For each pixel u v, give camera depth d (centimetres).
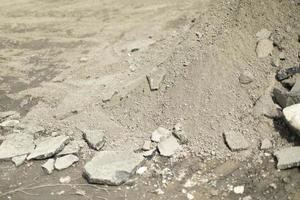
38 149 400
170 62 443
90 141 396
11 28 661
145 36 579
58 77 514
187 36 468
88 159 387
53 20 670
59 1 739
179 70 425
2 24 675
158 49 505
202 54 420
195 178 354
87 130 411
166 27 596
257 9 418
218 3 457
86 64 535
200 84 403
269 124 371
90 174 365
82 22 653
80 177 372
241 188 340
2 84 522
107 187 360
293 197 327
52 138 410
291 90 376
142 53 521
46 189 368
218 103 390
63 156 390
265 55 402
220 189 343
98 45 581
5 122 446
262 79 393
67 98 468
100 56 549
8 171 390
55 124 432
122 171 362
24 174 385
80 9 696
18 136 421
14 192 370
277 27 408
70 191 362
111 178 359
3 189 374
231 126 377
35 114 453
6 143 414
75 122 426
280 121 371
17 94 497
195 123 388
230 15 430
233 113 383
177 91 411
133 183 359
